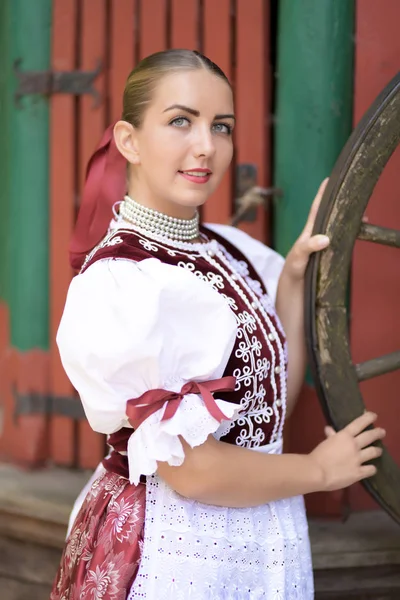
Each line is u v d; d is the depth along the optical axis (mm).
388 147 1391
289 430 1908
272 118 1953
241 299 1297
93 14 2113
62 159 2182
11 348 2301
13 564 2057
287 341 1464
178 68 1207
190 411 1123
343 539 1795
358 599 1782
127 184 1405
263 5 1904
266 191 1903
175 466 1167
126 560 1204
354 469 1293
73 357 1156
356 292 1861
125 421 1182
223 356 1163
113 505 1257
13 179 2242
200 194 1239
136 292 1136
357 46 1822
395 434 1881
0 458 2316
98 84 2129
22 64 2188
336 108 1851
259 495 1201
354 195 1393
